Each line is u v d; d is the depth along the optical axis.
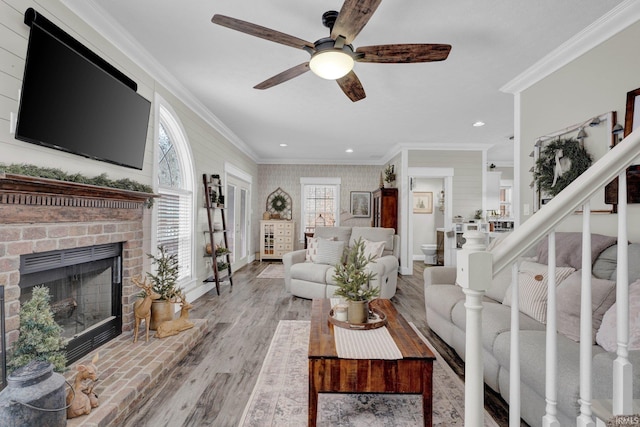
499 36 2.43
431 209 8.66
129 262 2.62
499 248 0.88
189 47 2.64
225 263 4.91
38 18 1.75
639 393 1.02
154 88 3.04
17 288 1.65
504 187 7.81
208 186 4.24
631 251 1.79
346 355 1.63
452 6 2.08
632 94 2.15
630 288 1.49
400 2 2.04
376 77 3.12
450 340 2.59
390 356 1.63
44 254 1.86
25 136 1.65
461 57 2.75
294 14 2.19
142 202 2.72
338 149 6.59
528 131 3.16
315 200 8.03
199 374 2.20
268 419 1.74
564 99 2.72
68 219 1.96
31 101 1.66
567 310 1.75
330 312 2.25
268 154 7.24
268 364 2.35
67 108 1.89
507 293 2.37
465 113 4.20
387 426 1.70
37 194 1.69
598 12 2.15
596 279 1.75
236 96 3.70
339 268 2.19
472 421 0.85
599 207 2.36
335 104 3.92
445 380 2.17
